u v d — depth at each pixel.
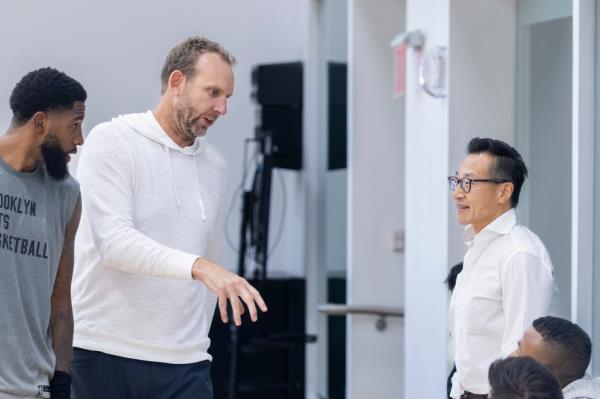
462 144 6.02
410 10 6.62
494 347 4.16
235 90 9.12
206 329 4.67
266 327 8.79
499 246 4.18
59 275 4.02
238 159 9.16
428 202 6.31
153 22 8.72
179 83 4.38
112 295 4.36
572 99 5.23
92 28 8.48
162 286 4.38
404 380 7.14
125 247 4.06
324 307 7.54
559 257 5.72
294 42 9.27
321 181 9.09
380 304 7.66
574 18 4.92
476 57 6.03
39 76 3.75
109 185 4.24
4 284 3.65
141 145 4.39
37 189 3.78
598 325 4.86
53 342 3.99
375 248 7.68
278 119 8.88
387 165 7.72
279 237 9.35
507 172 4.21
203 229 4.55
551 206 5.78
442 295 6.13
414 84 6.49
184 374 4.45
